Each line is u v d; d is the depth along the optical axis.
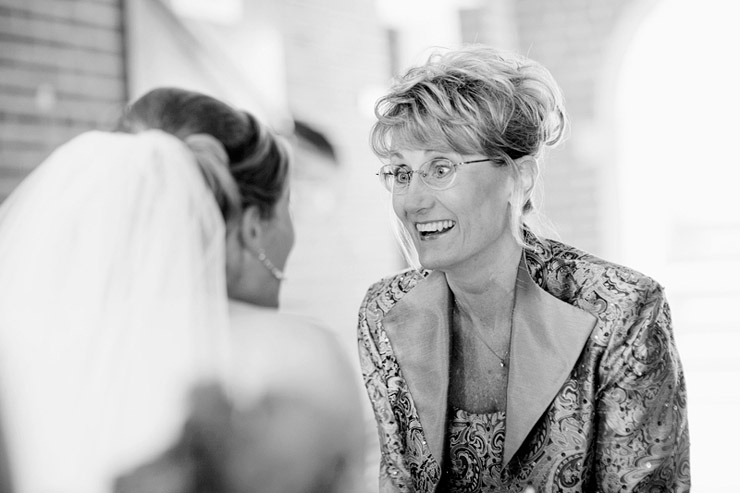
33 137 4.13
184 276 1.21
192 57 4.80
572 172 7.61
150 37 4.60
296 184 5.00
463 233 1.54
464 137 1.50
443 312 1.70
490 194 1.54
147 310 1.18
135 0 4.55
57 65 4.25
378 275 6.44
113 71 4.49
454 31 7.09
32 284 1.23
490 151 1.52
